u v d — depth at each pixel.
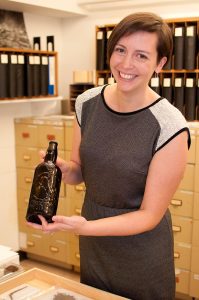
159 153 1.12
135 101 1.16
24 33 2.98
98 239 1.27
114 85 1.28
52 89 2.99
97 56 2.93
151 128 1.15
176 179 1.14
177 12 2.86
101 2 3.03
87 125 1.28
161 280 1.29
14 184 3.16
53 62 2.98
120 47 1.05
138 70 1.05
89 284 1.34
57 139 2.85
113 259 1.27
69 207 2.90
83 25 3.27
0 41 2.78
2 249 1.34
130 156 1.15
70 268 3.10
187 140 1.15
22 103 3.13
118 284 1.28
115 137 1.19
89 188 1.29
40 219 1.05
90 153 1.22
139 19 1.01
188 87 2.62
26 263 3.22
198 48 2.61
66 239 2.99
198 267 2.48
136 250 1.24
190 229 2.46
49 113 3.37
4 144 3.03
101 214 1.26
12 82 2.67
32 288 1.14
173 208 2.49
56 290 1.12
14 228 3.22
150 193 1.13
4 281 1.15
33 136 2.98
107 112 1.22
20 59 2.71
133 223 1.11
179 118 1.15
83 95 1.33
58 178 1.10
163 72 2.68
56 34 3.35
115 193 1.21
